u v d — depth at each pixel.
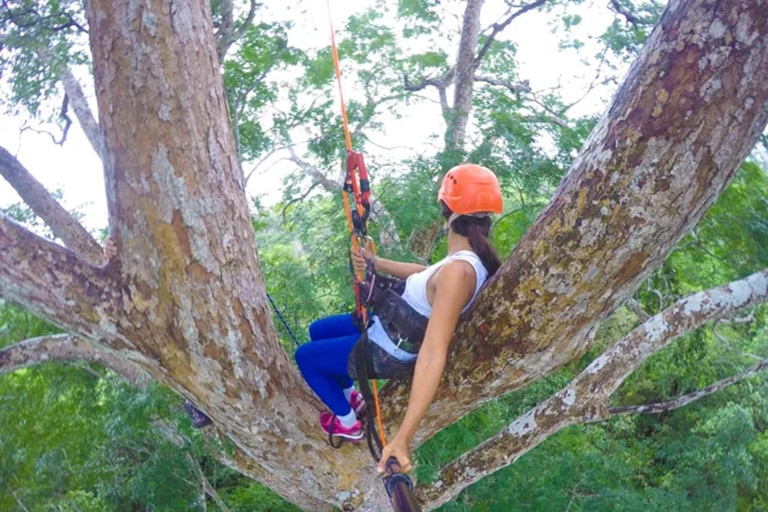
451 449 8.95
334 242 9.68
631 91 3.17
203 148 3.65
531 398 11.91
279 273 9.59
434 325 3.01
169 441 9.17
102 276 3.75
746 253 10.27
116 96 3.59
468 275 3.14
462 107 11.34
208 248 3.70
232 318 3.85
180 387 4.10
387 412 4.23
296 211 10.75
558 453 11.12
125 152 3.62
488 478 9.92
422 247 10.41
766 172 11.62
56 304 3.70
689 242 10.68
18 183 5.36
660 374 16.28
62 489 10.09
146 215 3.65
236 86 9.69
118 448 10.48
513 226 10.69
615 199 3.24
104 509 11.09
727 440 14.76
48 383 9.55
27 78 7.62
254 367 4.01
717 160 3.12
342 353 3.62
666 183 3.16
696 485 14.62
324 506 6.03
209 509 11.30
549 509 10.03
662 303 11.48
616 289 3.49
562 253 3.40
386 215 9.23
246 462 5.89
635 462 15.23
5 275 3.60
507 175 9.25
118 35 3.53
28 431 9.45
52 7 7.20
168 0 3.54
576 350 3.77
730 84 2.98
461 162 9.25
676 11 3.06
